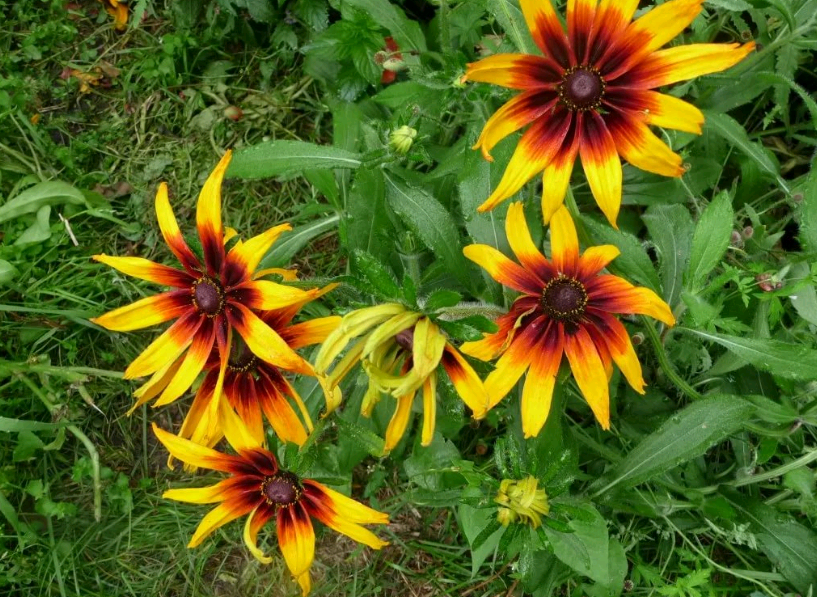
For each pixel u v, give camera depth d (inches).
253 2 27.5
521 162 17.9
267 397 19.6
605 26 17.4
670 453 20.6
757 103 26.0
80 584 25.3
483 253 18.8
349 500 19.8
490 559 24.6
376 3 24.8
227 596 25.2
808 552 21.8
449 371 17.5
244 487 20.3
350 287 21.2
